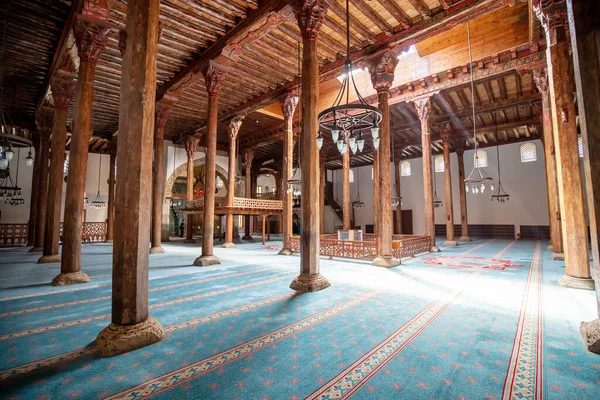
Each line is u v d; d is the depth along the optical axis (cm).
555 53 541
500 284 539
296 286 499
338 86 1316
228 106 1305
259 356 261
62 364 247
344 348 276
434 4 686
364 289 504
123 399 200
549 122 860
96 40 560
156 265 780
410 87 1130
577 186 518
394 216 2230
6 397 202
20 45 719
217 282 563
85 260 858
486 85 1098
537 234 1697
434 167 2086
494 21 921
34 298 446
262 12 650
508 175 1812
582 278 505
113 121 1361
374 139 538
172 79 946
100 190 1867
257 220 2698
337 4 661
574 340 292
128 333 277
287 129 1092
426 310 388
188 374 232
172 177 1789
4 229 1359
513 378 225
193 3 641
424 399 200
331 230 2612
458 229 1956
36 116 1038
